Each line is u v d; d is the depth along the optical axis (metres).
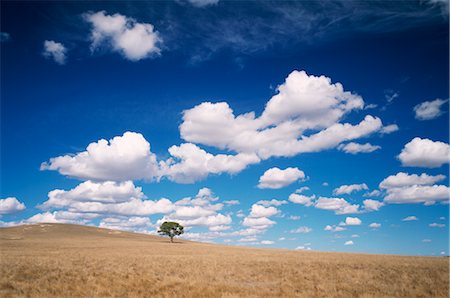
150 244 109.25
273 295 25.95
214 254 69.06
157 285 28.67
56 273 34.03
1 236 127.19
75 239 127.12
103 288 27.00
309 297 25.45
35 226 168.25
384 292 28.09
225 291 26.88
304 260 54.75
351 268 43.69
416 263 51.47
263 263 48.88
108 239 135.00
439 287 30.98
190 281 30.98
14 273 33.41
